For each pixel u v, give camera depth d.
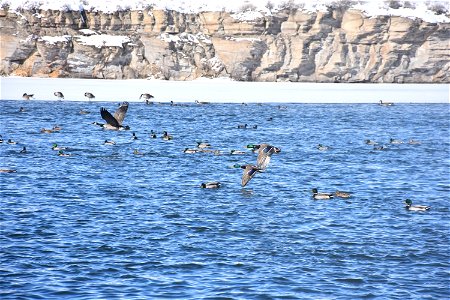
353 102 103.19
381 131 76.31
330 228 36.88
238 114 87.69
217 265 30.70
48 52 119.06
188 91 108.75
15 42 119.69
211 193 44.44
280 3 120.62
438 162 57.84
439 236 35.84
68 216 38.06
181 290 27.70
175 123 78.50
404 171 53.66
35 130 70.62
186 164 54.16
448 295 28.02
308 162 56.09
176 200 42.28
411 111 95.38
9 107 88.50
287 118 85.31
